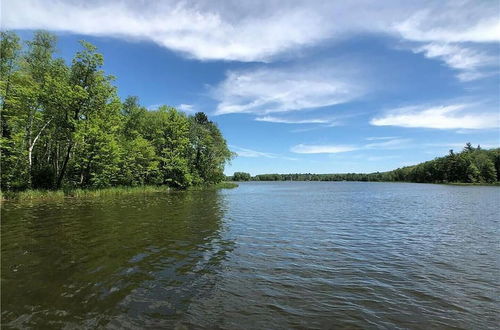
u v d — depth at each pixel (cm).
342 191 6450
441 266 953
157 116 5606
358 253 1102
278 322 575
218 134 7088
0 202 2572
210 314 603
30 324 554
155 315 595
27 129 3228
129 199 3102
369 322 583
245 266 922
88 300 662
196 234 1380
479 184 10781
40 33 3269
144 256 1009
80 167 3809
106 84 3534
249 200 3456
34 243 1159
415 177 14838
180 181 5522
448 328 565
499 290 756
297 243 1249
